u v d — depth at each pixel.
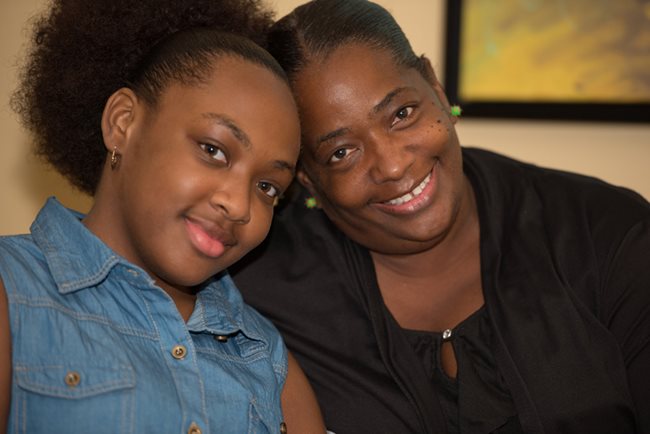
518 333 1.23
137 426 0.94
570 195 1.35
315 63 1.19
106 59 1.11
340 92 1.17
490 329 1.26
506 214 1.35
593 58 2.18
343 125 1.18
